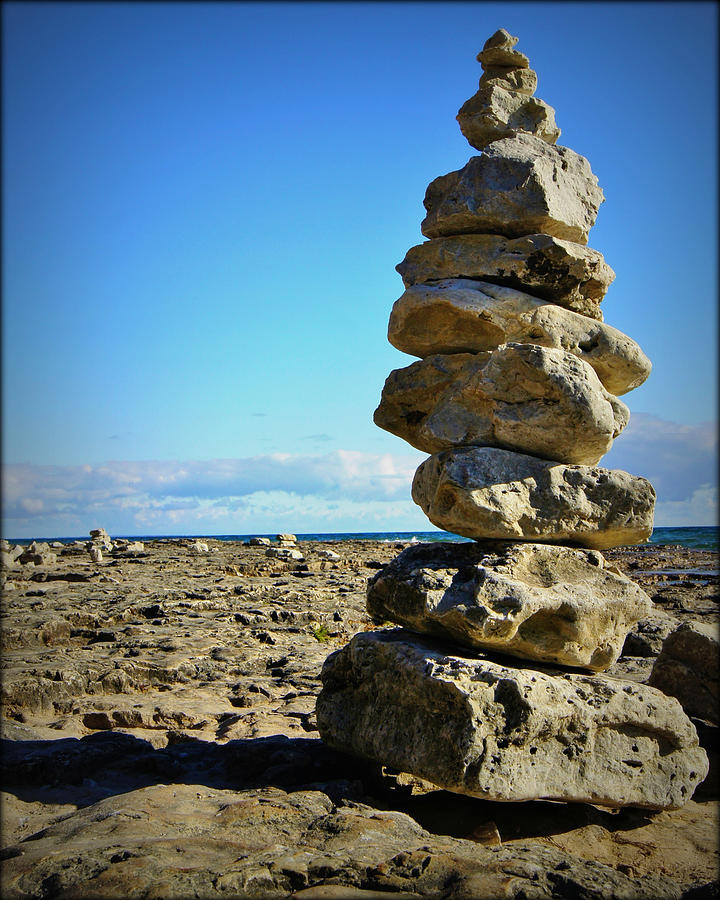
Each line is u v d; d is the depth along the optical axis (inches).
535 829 228.4
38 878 171.6
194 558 968.3
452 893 167.6
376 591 256.2
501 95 287.1
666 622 501.7
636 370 270.2
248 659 456.8
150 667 411.2
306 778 250.2
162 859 178.5
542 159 271.3
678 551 1651.1
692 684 321.4
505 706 215.5
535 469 248.8
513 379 247.8
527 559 241.8
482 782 206.8
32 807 235.5
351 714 251.4
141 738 307.0
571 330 264.2
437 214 277.6
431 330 276.1
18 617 534.3
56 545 1114.7
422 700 224.5
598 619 238.2
